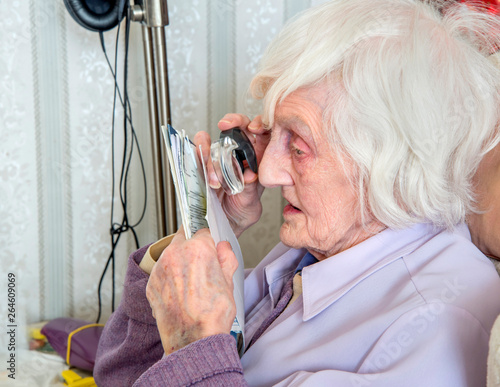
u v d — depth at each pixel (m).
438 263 0.83
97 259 1.89
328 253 0.97
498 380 0.63
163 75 1.54
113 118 1.79
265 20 1.79
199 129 1.86
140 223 1.91
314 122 0.86
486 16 0.95
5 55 1.66
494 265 0.90
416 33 0.83
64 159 1.79
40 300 1.86
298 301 0.95
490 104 0.87
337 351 0.82
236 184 1.00
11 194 1.76
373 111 0.82
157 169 1.62
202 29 1.77
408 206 0.86
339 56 0.84
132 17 1.48
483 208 0.89
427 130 0.82
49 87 1.72
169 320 0.80
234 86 1.84
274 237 1.95
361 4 0.89
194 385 0.72
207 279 0.80
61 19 1.68
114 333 1.13
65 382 1.52
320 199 0.90
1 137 1.71
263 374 0.88
